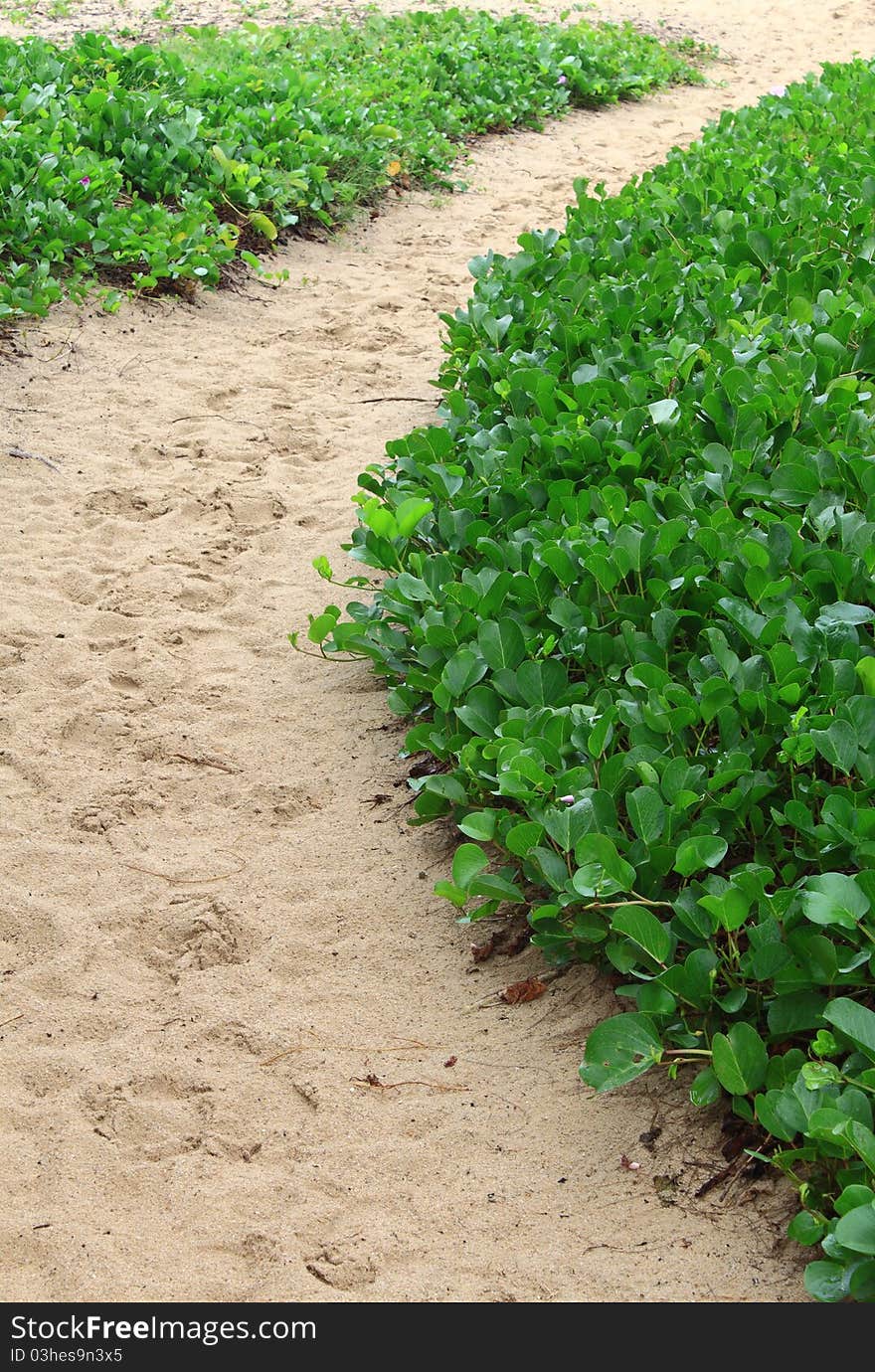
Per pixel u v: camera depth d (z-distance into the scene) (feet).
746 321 19.20
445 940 11.45
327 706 14.58
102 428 20.34
